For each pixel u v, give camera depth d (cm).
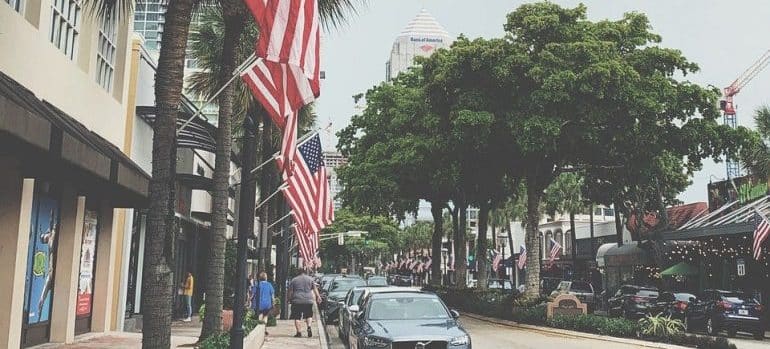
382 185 3638
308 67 771
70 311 1391
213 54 2062
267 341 1747
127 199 1509
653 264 4309
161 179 788
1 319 1049
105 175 1097
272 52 743
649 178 2972
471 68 2516
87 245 1561
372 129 3888
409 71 3991
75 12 1420
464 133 2530
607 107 2388
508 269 8319
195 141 1997
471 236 8006
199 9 1458
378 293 1344
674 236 3491
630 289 3275
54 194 1354
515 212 6153
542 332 2266
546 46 2445
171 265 784
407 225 11525
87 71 1462
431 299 1321
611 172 3014
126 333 1650
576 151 2723
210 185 2303
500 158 2942
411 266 8562
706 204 4519
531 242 2744
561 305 2362
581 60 2423
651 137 2509
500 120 2523
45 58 1200
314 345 1664
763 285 3156
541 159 2720
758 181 3434
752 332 2442
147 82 2062
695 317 2597
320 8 1169
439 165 3125
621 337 2006
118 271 1805
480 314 3061
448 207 4409
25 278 1181
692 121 2575
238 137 2800
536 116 2392
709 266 3678
